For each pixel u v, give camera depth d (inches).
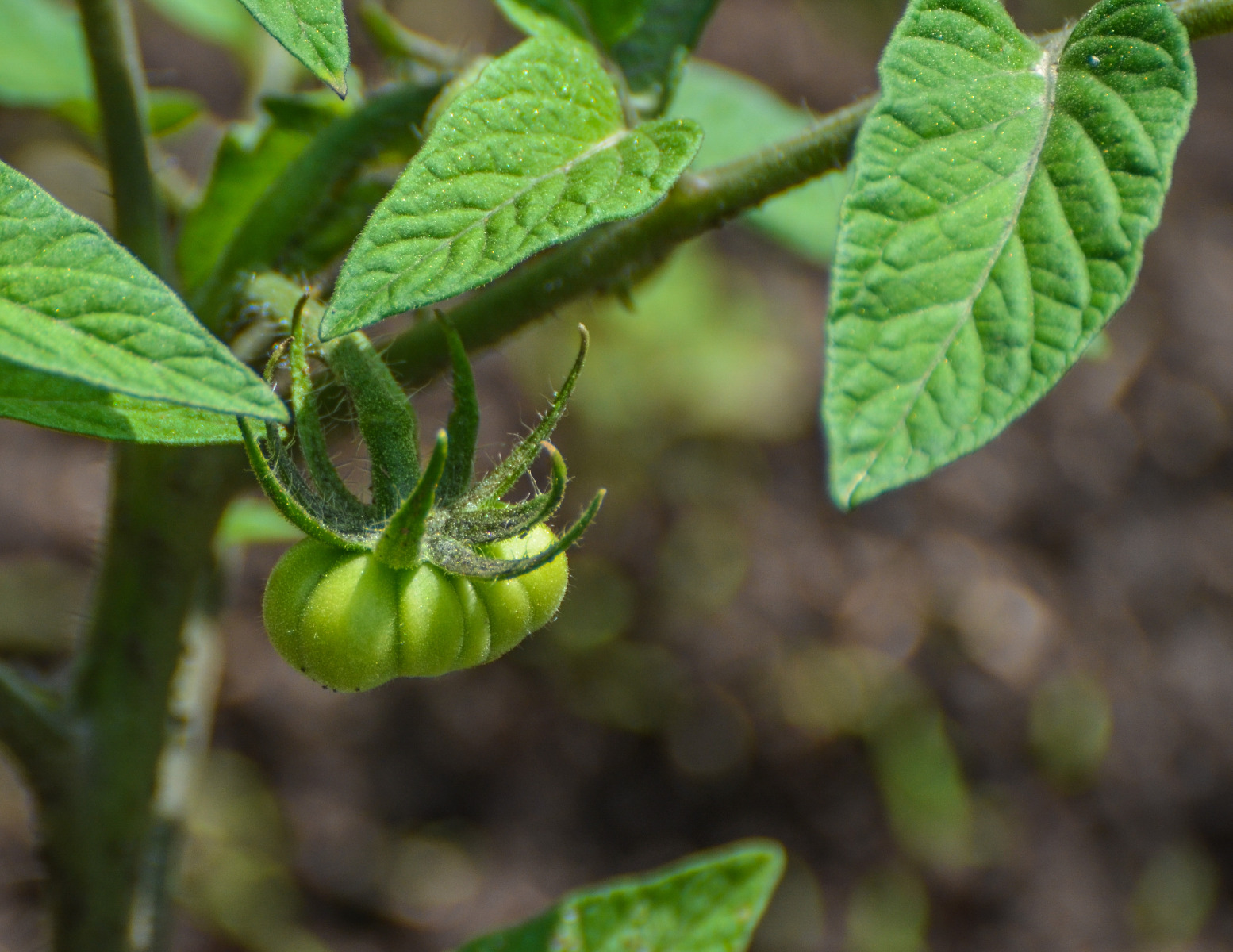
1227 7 14.1
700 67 17.6
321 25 13.3
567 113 13.9
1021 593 39.3
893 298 13.2
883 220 13.3
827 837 35.8
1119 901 35.4
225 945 32.2
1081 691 37.9
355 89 16.5
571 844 34.8
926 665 38.1
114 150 15.6
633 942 15.7
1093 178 13.4
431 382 15.4
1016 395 13.1
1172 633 39.0
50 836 16.1
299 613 14.3
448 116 13.8
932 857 35.7
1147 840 36.4
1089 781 37.0
